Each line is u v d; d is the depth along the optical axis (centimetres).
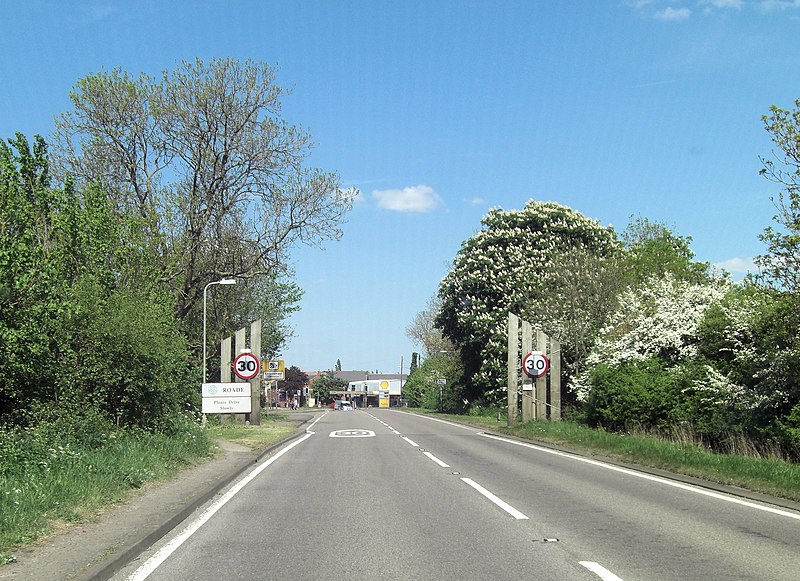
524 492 1323
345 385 13938
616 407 2494
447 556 818
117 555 779
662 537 916
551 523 1016
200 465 1755
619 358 2798
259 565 784
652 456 1748
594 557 809
